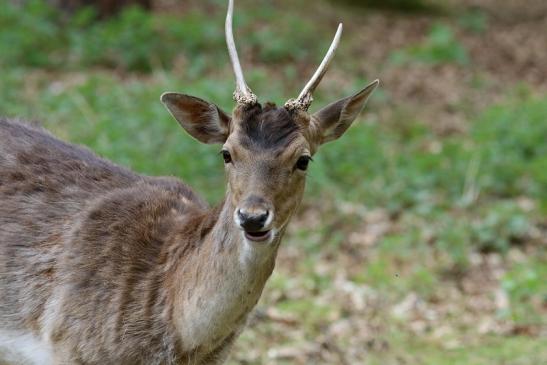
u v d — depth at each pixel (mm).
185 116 7586
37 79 17844
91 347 7293
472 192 14922
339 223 14180
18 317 7645
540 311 11938
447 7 30578
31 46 19141
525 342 11180
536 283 12133
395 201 14703
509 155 15992
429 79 22156
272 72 20703
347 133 16109
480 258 13359
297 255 13242
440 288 12562
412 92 21047
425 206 14477
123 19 20453
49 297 7492
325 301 11992
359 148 15828
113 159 13539
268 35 22234
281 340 11031
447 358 10750
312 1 28312
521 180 15469
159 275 7328
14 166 8148
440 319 11773
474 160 15641
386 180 15219
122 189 7938
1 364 7863
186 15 23109
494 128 17016
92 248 7480
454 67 23406
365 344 11008
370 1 28984
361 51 23969
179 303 7113
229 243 6840
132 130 14734
